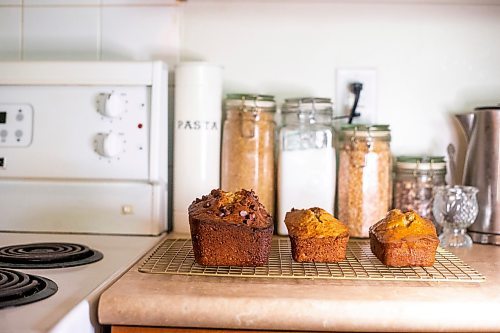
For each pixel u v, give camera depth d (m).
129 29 1.40
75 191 1.27
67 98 1.27
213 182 1.29
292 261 0.99
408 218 0.99
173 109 1.38
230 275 0.89
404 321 0.77
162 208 1.28
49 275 0.89
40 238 1.21
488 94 1.36
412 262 0.95
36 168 1.27
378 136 1.25
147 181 1.26
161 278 0.87
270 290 0.81
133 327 0.79
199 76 1.27
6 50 1.42
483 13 1.36
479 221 1.23
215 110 1.29
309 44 1.38
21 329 0.64
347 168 1.26
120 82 1.24
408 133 1.37
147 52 1.40
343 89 1.37
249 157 1.27
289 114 1.29
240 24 1.38
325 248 0.97
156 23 1.39
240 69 1.39
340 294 0.80
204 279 0.87
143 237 1.24
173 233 1.29
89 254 1.03
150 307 0.77
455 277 0.89
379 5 1.36
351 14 1.37
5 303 0.72
